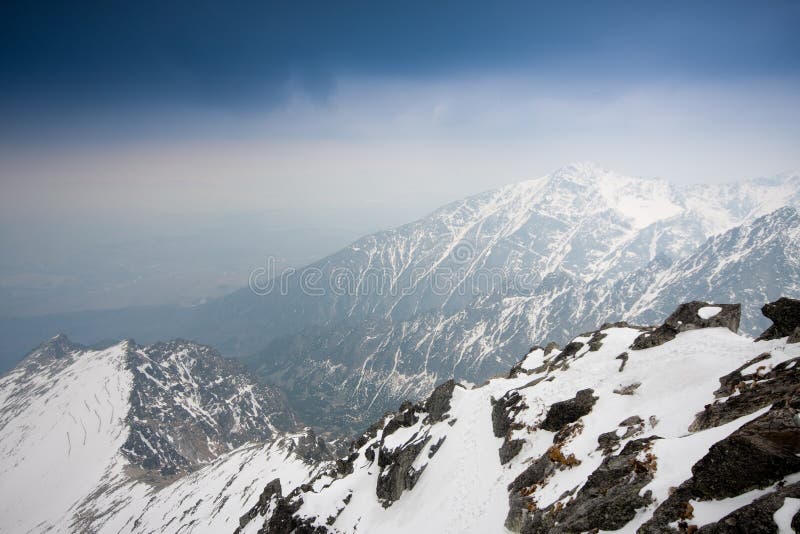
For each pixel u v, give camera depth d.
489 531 43.84
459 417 77.38
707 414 34.88
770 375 35.31
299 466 167.62
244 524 107.56
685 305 57.25
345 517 75.00
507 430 60.91
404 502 68.06
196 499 196.75
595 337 70.94
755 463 24.64
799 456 23.75
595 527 30.64
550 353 89.75
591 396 51.84
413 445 77.00
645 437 38.06
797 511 20.83
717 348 47.34
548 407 56.84
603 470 34.94
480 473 57.88
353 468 91.50
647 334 58.47
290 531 77.56
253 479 180.62
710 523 23.83
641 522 28.16
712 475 25.86
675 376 46.38
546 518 36.62
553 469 44.00
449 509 55.03
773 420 25.84
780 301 44.78
